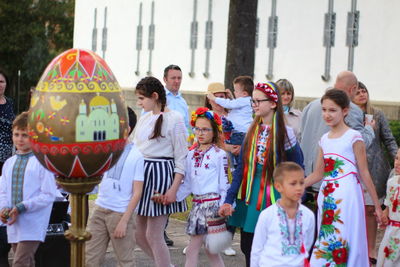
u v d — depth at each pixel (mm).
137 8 28734
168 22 26703
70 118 3973
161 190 6953
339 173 6414
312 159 7598
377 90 17484
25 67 42375
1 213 6211
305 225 5609
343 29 18625
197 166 6918
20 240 6199
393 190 7172
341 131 6492
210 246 6773
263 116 6465
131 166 6484
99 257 6578
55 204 7215
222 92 9656
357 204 6406
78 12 33594
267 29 21469
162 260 7062
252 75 13484
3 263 6977
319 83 19422
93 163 4059
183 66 25766
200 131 6949
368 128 7430
